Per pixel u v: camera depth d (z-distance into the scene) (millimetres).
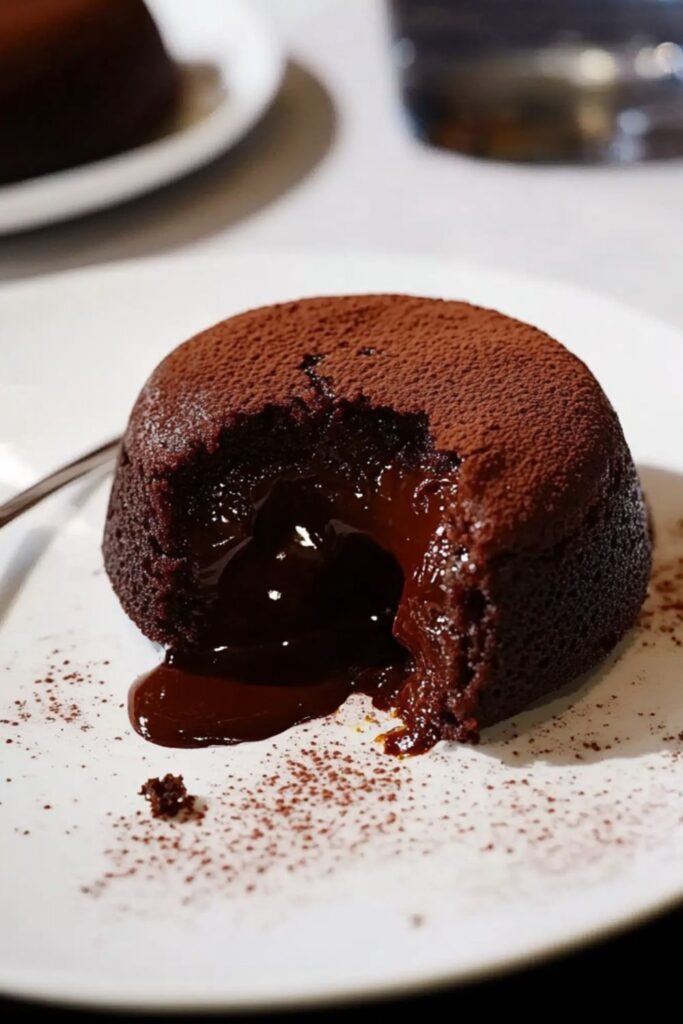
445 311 277
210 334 276
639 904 215
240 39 428
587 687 255
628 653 260
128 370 314
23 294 326
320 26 468
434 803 240
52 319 323
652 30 415
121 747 253
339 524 263
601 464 252
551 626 250
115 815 242
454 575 247
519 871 227
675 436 288
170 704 259
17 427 305
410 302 280
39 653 268
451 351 267
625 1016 217
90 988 208
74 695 261
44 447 302
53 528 287
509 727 251
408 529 257
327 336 272
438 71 419
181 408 265
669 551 274
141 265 331
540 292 316
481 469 246
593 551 251
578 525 248
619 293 345
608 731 249
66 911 226
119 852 236
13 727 256
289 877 230
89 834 239
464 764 246
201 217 381
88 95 379
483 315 275
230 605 267
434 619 251
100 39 379
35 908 227
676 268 352
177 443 262
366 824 238
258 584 267
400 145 405
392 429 260
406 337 271
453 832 235
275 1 489
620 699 253
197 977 213
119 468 274
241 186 393
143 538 266
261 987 207
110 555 275
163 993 207
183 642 268
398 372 263
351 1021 218
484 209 379
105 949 219
